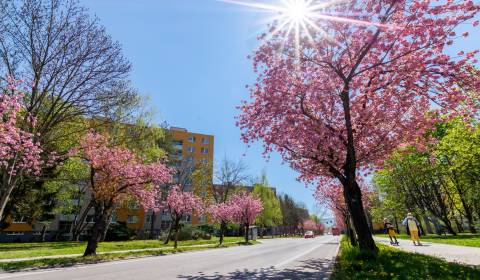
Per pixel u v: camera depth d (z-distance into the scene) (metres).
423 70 10.99
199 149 83.56
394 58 11.55
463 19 9.66
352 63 12.76
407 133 13.80
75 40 17.61
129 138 23.67
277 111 12.99
